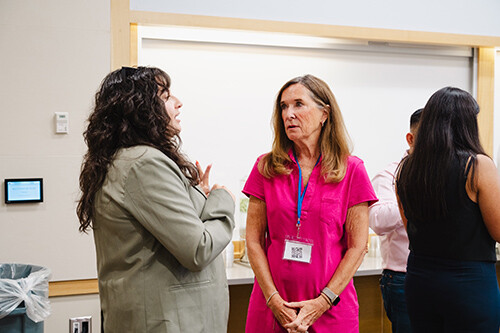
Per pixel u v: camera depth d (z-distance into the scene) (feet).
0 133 9.60
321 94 6.82
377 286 11.80
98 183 4.95
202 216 5.20
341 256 6.74
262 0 11.46
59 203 9.88
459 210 6.04
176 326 4.83
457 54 13.34
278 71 12.12
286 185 6.82
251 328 6.87
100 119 5.06
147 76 5.16
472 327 6.11
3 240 9.61
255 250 6.89
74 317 9.97
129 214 4.83
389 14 12.41
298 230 6.60
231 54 11.75
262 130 12.05
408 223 6.66
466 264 6.11
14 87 9.66
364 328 11.69
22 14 9.69
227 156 11.79
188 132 11.48
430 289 6.30
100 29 10.10
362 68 12.75
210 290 5.14
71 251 9.95
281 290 6.60
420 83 13.25
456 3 12.94
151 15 10.61
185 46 11.41
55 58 9.86
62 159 9.89
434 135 6.18
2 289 6.60
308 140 6.81
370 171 12.90
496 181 5.96
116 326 4.97
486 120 13.43
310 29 11.70
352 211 6.69
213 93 11.65
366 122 12.83
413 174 6.33
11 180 9.58
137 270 4.84
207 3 11.09
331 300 6.37
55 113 9.85
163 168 4.80
